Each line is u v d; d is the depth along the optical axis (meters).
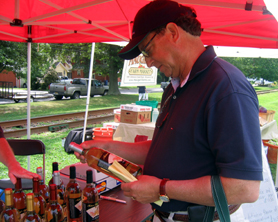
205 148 0.99
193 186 0.95
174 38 1.06
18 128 7.00
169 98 1.23
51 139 6.23
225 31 3.13
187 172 1.04
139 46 1.15
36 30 3.37
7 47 14.72
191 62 1.08
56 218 1.08
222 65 1.01
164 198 1.01
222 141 0.88
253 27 2.95
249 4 1.87
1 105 12.80
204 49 1.12
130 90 29.55
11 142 2.59
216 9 2.50
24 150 2.61
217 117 0.91
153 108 3.69
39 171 1.27
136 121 3.42
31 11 2.74
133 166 1.25
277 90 30.11
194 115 0.99
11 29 3.28
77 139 5.32
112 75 20.06
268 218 1.90
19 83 28.53
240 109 0.88
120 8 2.62
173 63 1.10
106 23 3.10
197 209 1.05
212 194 0.90
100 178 1.67
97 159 1.23
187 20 1.05
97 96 18.75
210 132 0.93
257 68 27.23
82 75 38.00
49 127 7.01
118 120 3.86
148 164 1.20
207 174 1.01
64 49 19.80
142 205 1.57
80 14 2.82
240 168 0.84
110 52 19.25
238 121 0.87
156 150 1.14
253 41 3.47
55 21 2.77
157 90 27.12
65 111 11.23
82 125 7.91
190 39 1.08
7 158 1.38
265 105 15.25
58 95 16.31
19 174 1.24
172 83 1.20
